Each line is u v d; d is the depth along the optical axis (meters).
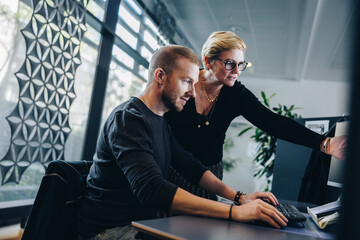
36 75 2.43
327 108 7.05
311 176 1.87
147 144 0.89
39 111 2.48
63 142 2.72
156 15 4.12
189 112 1.45
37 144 2.49
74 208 0.93
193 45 6.06
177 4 4.62
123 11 3.38
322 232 0.80
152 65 1.00
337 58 5.56
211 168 1.53
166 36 4.50
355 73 0.20
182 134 1.48
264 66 6.80
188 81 0.96
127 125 0.88
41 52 2.45
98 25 3.00
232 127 7.08
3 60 2.21
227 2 4.40
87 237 0.90
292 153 2.07
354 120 0.19
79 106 2.99
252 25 5.01
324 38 4.87
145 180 0.80
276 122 1.40
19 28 2.29
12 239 2.04
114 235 0.82
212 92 1.46
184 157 1.16
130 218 0.91
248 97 1.49
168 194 0.79
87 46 3.04
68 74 2.70
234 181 6.96
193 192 1.40
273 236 0.67
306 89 7.21
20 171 2.37
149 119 0.96
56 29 2.55
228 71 1.36
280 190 2.09
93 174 0.96
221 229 0.68
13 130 2.30
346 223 0.19
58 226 0.89
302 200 1.92
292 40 5.31
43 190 0.90
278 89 7.38
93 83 3.09
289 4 4.20
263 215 0.77
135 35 3.60
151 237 0.66
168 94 0.96
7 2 2.20
